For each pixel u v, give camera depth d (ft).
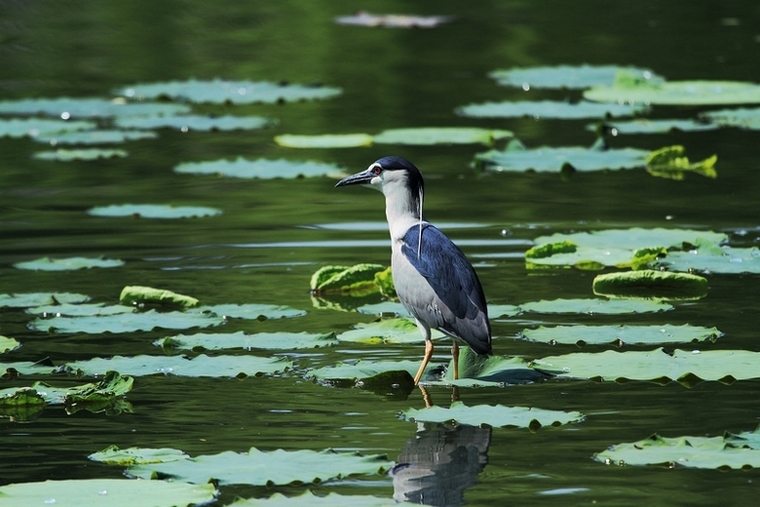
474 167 65.46
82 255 49.73
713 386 34.30
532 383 34.63
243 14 112.37
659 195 58.13
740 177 61.67
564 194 59.00
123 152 67.97
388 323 40.34
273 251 50.29
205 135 76.13
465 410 30.94
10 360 37.22
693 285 42.86
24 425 31.91
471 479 27.53
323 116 79.30
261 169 62.03
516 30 104.63
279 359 36.11
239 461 27.89
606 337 36.99
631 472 27.94
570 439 30.09
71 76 90.74
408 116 78.18
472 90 85.61
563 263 45.60
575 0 115.85
